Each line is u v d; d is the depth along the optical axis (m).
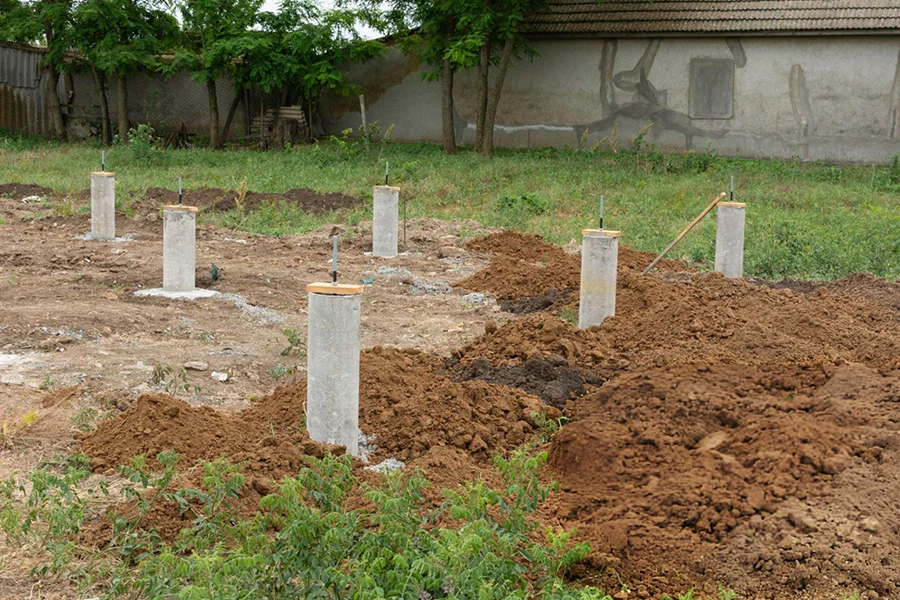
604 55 27.36
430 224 16.88
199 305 10.24
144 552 4.72
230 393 7.63
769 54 26.05
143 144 25.09
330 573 4.01
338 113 30.52
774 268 13.62
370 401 6.86
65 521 4.80
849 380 7.16
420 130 29.95
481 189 20.89
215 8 28.67
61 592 4.51
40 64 31.47
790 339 8.50
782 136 26.27
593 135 27.78
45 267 12.19
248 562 3.93
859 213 18.56
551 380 7.71
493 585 4.02
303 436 6.12
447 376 7.88
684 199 19.84
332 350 5.99
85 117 31.53
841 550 4.78
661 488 5.46
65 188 20.03
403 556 4.06
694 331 8.82
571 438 6.10
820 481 5.42
